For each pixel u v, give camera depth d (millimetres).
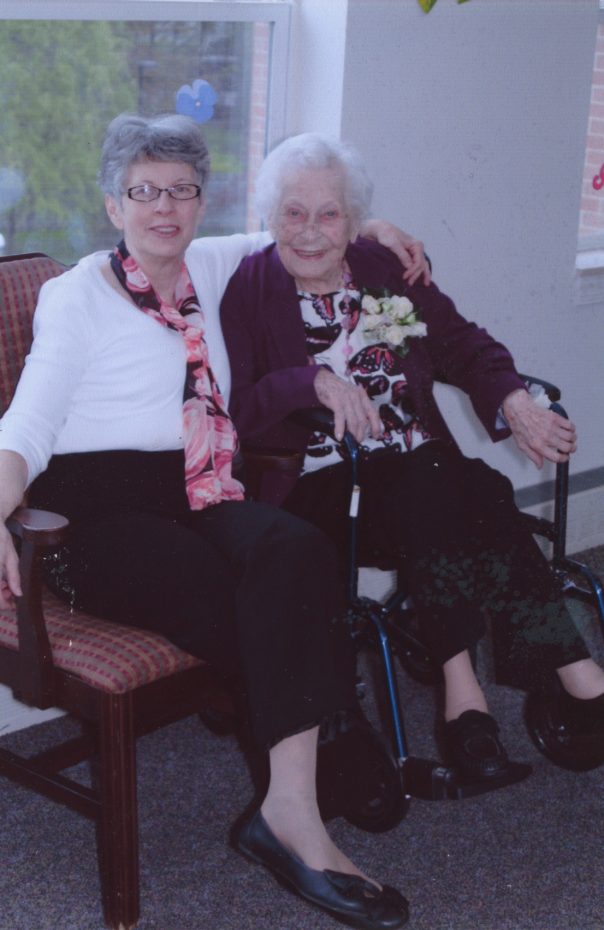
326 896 1834
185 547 1975
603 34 3219
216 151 2756
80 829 2275
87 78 2486
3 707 2570
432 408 2453
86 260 2186
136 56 2541
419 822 2314
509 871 2184
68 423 2096
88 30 2451
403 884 2135
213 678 2006
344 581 2258
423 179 2910
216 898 2092
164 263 2162
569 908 2090
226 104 2729
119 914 1970
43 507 2086
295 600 1902
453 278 3072
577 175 3217
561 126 3123
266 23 2707
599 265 3379
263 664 1882
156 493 2125
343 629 1957
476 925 2035
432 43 2789
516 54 2955
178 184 2078
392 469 2299
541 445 2346
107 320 2115
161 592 1930
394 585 3162
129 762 1900
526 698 2701
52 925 2012
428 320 2494
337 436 2193
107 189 2115
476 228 3064
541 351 3350
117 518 2055
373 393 2385
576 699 2270
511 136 3033
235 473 2301
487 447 3291
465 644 2117
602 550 3584
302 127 2797
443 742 2557
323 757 2090
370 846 2238
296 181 2270
